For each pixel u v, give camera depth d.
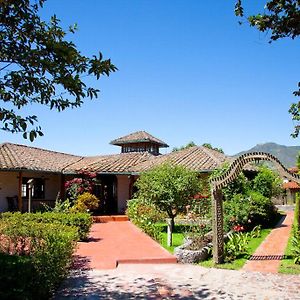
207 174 21.53
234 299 7.75
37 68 5.79
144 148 33.03
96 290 8.46
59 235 9.16
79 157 32.75
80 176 24.81
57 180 26.42
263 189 21.84
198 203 16.56
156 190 16.45
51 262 7.77
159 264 11.40
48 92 5.93
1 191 22.50
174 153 27.05
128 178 26.66
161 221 19.95
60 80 5.85
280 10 5.07
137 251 12.89
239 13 5.27
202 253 11.70
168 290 8.46
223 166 18.81
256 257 12.04
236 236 13.59
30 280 6.28
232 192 18.48
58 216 15.38
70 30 6.69
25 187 24.06
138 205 20.50
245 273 9.99
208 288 8.61
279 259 11.69
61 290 8.44
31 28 6.01
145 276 9.81
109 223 21.91
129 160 27.77
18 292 5.50
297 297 7.81
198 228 14.30
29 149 28.33
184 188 16.39
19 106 6.12
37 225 11.59
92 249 13.40
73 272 10.16
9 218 15.48
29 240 9.63
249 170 22.27
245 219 16.58
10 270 5.94
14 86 5.78
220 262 11.24
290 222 22.81
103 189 26.39
